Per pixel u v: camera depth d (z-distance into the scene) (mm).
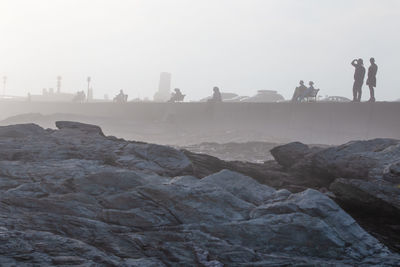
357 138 33062
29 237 4535
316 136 35875
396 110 31141
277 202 6691
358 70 33312
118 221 5836
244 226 5793
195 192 6477
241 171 11086
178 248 5062
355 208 8367
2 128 11094
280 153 12133
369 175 9188
